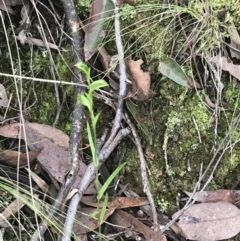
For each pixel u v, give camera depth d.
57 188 0.60
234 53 0.62
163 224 0.62
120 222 0.61
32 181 0.61
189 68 0.62
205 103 0.62
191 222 0.60
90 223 0.60
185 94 0.62
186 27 0.62
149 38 0.62
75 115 0.60
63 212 0.57
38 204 0.59
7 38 0.59
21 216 0.60
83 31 0.61
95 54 0.62
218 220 0.60
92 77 0.62
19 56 0.62
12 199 0.60
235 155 0.62
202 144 0.62
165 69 0.60
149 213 0.62
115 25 0.60
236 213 0.60
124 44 0.62
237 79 0.62
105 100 0.61
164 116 0.62
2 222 0.59
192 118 0.62
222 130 0.62
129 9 0.61
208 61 0.61
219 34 0.61
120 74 0.60
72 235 0.60
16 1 0.62
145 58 0.62
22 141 0.62
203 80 0.62
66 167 0.60
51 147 0.61
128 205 0.61
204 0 0.61
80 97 0.51
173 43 0.62
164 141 0.62
